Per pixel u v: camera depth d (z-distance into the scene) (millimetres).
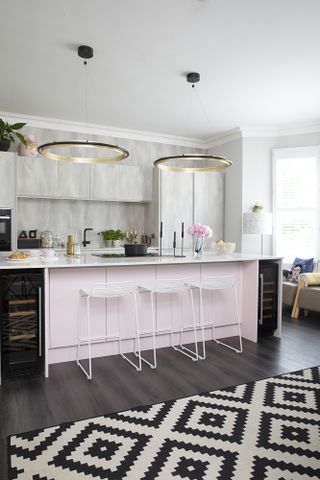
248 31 3039
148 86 4184
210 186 6156
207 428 2154
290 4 2682
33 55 3438
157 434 2084
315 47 3307
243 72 3820
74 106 4863
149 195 5934
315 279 4984
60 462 1825
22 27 2963
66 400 2504
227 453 1911
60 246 5422
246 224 5426
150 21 2887
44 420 2230
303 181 5688
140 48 3312
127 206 6168
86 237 5852
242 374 3018
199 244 4582
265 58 3516
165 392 2650
